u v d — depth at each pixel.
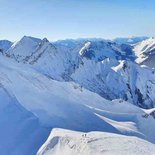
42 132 124.00
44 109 151.75
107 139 92.12
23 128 126.50
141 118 185.88
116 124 161.75
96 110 181.12
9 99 149.12
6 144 115.00
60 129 123.81
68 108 164.25
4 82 164.88
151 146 90.31
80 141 93.38
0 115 134.75
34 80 189.12
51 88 190.75
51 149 99.12
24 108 145.12
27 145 114.44
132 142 90.94
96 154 82.94
